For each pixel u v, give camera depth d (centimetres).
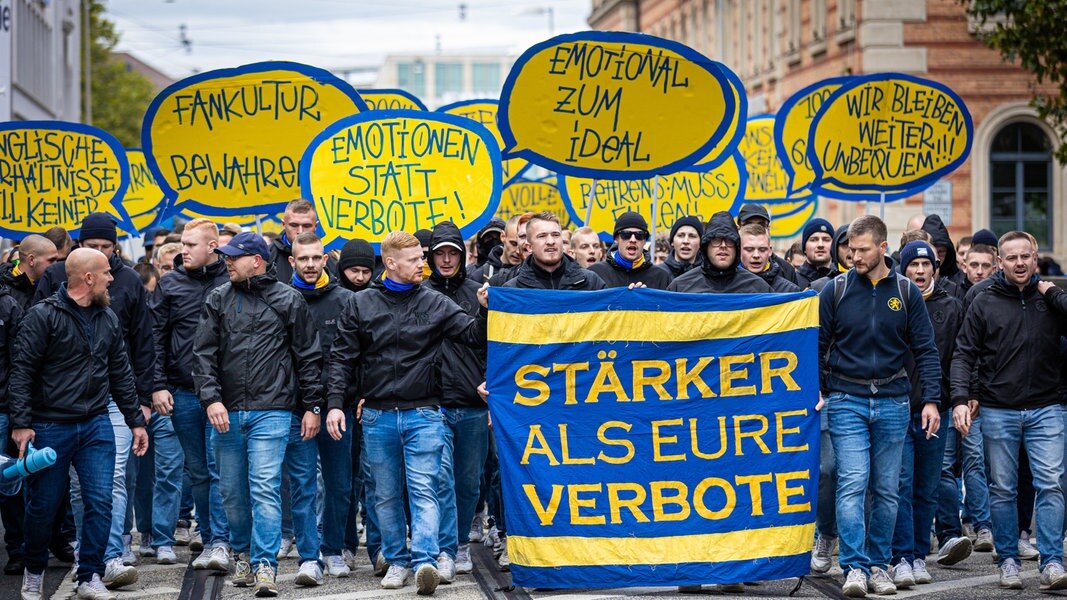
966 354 1182
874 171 1816
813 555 1246
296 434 1200
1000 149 3925
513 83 1479
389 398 1163
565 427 1132
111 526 1210
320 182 1489
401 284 1169
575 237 1441
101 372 1149
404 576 1180
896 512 1145
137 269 1630
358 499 1366
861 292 1136
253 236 1166
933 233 1427
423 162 1494
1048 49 2480
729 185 2038
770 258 1523
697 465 1138
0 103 2211
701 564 1125
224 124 1597
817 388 1151
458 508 1243
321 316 1255
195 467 1291
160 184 1594
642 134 1499
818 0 4538
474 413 1213
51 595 1182
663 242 1952
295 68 1594
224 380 1163
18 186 1770
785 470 1142
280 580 1234
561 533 1123
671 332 1142
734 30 5725
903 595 1134
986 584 1180
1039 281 1180
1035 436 1170
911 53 3909
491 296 1131
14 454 1215
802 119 1977
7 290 1252
